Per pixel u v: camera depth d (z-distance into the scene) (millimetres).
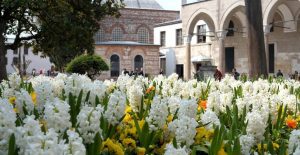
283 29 36750
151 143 3297
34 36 20125
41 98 4277
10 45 20484
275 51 37688
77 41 20047
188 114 3895
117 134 3496
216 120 3842
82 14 20141
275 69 37625
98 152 2699
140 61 50250
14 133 2455
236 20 41438
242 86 7992
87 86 4711
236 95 6629
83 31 19562
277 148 3529
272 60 38031
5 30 20469
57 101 3059
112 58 48906
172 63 51000
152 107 3574
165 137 3525
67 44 19906
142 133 3266
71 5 19656
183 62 49469
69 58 35844
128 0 70750
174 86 6996
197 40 47031
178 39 51031
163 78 9414
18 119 3264
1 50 18953
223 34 37625
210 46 44719
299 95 6707
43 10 18766
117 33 62188
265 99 5195
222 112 4879
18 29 20281
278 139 4035
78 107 3787
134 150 3246
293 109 5578
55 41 19875
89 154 2707
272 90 7742
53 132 2193
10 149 2326
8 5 16891
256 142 3607
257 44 13664
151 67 50625
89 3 19938
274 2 32094
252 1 13703
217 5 38031
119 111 3512
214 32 39688
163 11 65062
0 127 2492
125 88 7152
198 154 3342
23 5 17281
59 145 2111
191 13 41406
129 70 49375
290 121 4355
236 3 36000
